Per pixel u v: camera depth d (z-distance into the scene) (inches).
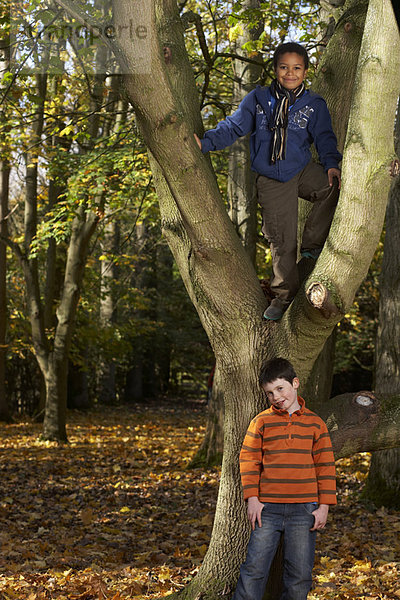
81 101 434.0
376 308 814.5
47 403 560.7
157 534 272.8
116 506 325.1
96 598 185.9
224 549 153.6
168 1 149.5
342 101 168.6
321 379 340.8
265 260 613.6
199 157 136.5
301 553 132.9
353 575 213.5
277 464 135.4
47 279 700.7
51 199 612.1
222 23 439.2
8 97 308.7
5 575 206.2
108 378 979.3
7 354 739.4
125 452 504.4
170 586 197.3
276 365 137.2
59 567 219.5
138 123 132.9
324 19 303.7
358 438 149.3
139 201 531.8
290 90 136.1
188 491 361.4
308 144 139.9
